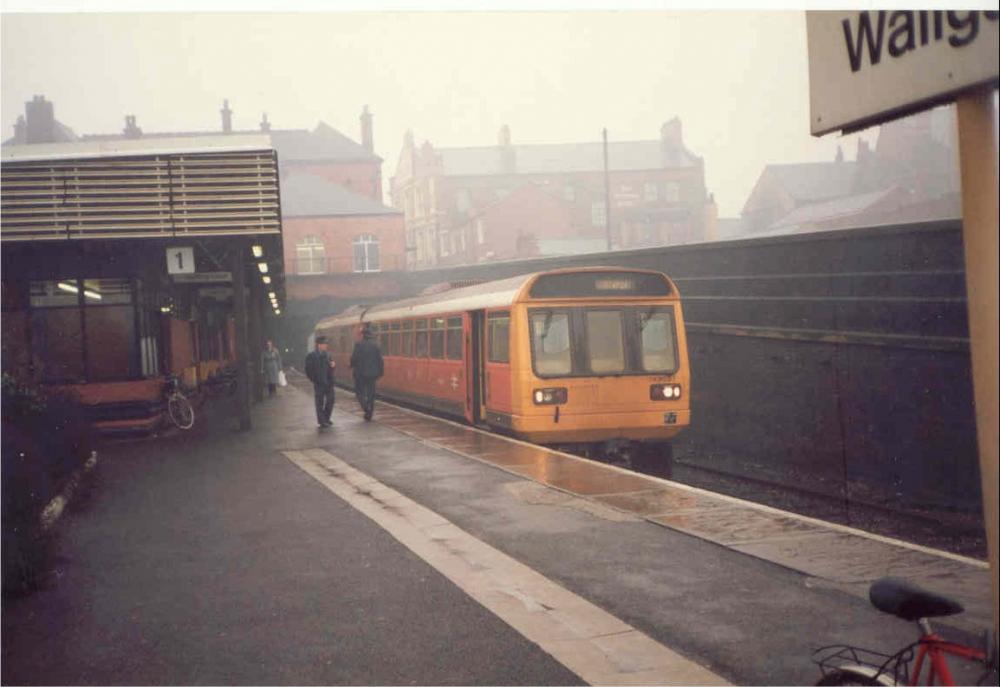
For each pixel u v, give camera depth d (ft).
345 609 20.24
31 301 55.42
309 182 197.88
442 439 50.70
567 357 48.32
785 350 66.59
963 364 51.16
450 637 18.16
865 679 10.46
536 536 26.58
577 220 239.50
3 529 23.66
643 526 27.37
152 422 56.95
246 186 52.06
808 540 24.90
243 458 45.80
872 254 58.13
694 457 77.41
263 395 93.86
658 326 49.70
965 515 48.91
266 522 29.91
